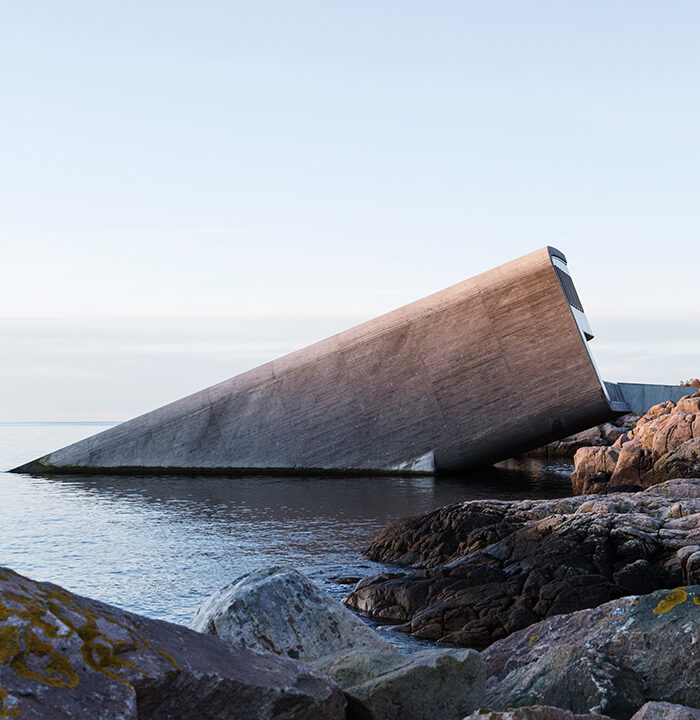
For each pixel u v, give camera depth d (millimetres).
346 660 4973
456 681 4582
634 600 5801
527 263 33000
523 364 33250
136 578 14516
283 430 36125
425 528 16203
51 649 2736
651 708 4141
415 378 34594
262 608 5602
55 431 170000
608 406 32969
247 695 3262
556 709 4004
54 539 18750
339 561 16031
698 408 28172
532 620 10297
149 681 2898
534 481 31906
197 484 32125
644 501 15148
